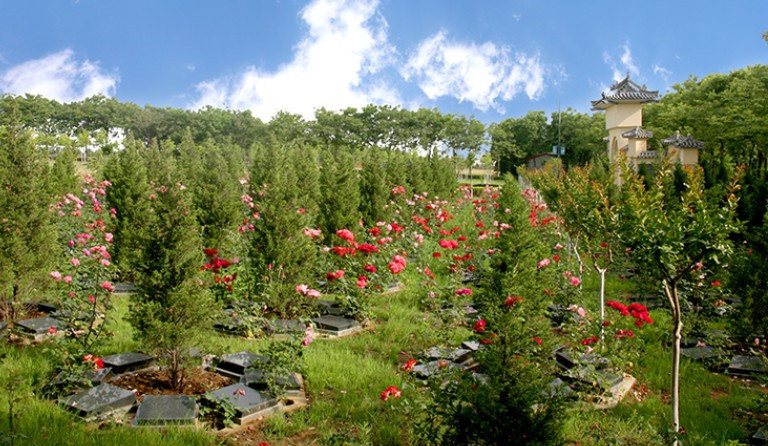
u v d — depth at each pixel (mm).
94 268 6301
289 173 15602
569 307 7797
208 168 16578
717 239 4199
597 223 6902
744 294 7309
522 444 3336
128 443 4109
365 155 29062
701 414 5285
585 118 60531
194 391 5258
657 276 4625
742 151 34219
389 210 13062
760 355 6406
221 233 9742
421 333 7258
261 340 6773
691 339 7449
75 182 14242
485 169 58438
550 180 13617
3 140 7113
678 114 32188
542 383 3650
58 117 61750
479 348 6344
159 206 5477
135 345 6289
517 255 6387
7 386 4809
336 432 4594
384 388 5496
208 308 5383
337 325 7441
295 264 7816
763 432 4738
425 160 22312
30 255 6785
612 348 6109
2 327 6422
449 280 8695
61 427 4297
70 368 4988
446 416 3678
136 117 61500
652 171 26609
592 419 4941
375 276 8375
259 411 4945
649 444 4113
